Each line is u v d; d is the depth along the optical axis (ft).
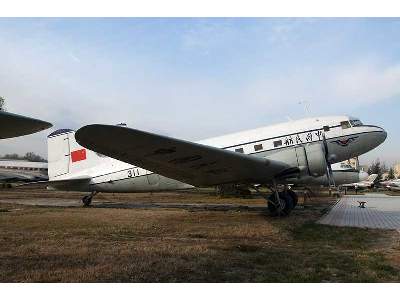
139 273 15.49
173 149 28.45
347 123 40.47
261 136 41.04
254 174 36.17
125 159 30.55
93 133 24.35
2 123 9.03
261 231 27.17
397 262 17.72
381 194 113.39
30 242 22.47
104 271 15.72
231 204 58.23
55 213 40.65
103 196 82.07
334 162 40.55
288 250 20.54
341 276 15.35
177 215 38.81
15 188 134.62
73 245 21.40
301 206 56.95
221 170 34.60
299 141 39.63
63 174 52.60
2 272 15.64
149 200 68.69
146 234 26.32
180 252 19.29
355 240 24.31
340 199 79.56
